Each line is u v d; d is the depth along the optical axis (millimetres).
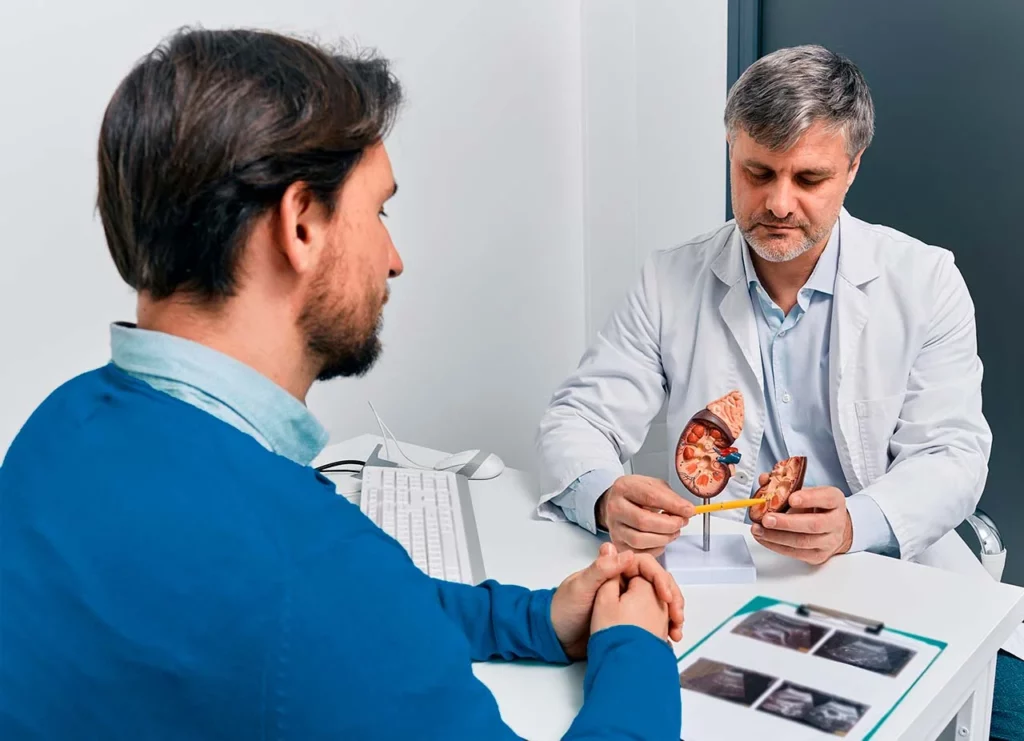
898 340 1501
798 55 1356
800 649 978
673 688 812
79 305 1603
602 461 1355
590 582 943
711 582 1135
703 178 2475
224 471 610
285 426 705
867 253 1526
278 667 561
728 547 1206
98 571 583
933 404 1489
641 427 1628
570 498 1320
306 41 723
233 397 670
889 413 1505
